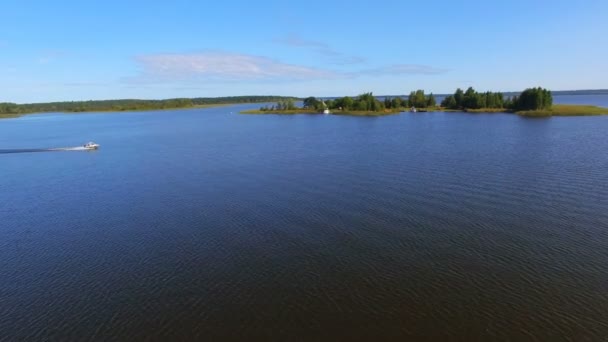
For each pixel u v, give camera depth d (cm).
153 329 2892
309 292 3316
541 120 16000
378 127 15450
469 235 4294
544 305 3039
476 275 3494
